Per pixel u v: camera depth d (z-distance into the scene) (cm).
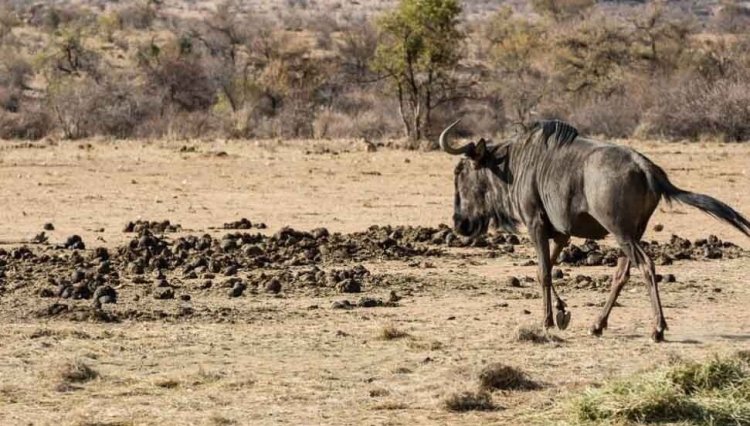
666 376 2489
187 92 14925
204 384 2644
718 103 11188
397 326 3309
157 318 3416
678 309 3622
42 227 5566
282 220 5934
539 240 3209
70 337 3112
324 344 3053
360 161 8725
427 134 11356
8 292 3831
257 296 3819
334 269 4359
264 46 17125
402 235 5191
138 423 2339
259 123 12306
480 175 3331
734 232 5584
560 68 15375
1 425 2316
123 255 4522
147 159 8719
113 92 12706
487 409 2456
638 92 12850
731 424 2339
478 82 14262
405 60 11225
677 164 8531
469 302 3734
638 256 3027
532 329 3100
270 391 2581
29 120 11619
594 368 2784
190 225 5731
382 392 2561
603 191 3022
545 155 3167
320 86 15538
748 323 3391
